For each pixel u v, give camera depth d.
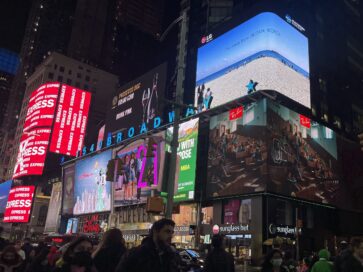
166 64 72.88
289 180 48.44
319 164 54.53
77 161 87.56
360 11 107.31
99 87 142.38
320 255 9.58
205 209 58.81
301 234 50.59
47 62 136.88
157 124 66.38
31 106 118.56
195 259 26.97
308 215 54.22
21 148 116.50
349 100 91.19
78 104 115.94
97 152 83.81
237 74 57.12
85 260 5.19
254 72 54.41
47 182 103.94
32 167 106.69
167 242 5.71
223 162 51.50
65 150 110.00
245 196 48.38
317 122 59.47
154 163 61.44
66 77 136.75
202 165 60.25
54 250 11.53
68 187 88.69
